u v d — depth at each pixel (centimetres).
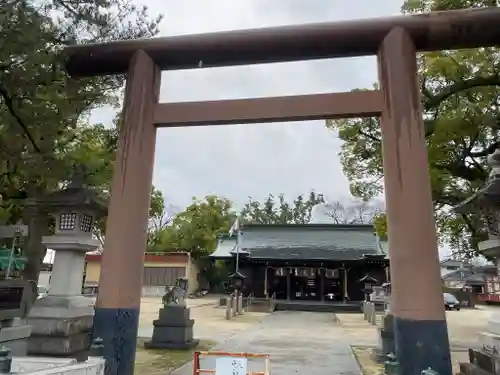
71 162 961
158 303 2931
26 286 730
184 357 960
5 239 806
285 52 705
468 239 1892
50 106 784
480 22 646
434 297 550
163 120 695
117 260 629
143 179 672
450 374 525
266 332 1576
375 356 993
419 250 563
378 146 1599
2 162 866
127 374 591
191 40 718
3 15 590
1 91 678
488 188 620
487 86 1255
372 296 2552
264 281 3259
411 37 664
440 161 1360
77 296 909
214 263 4144
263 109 668
